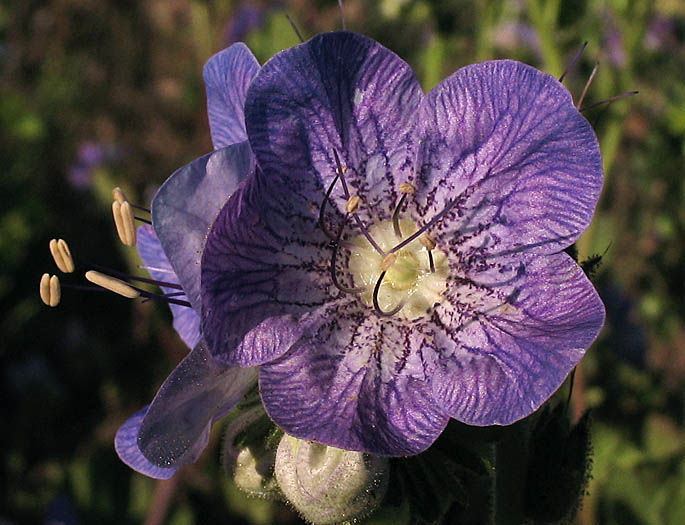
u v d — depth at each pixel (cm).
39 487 28
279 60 13
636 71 28
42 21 41
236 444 14
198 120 37
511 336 13
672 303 29
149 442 12
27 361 30
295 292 13
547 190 13
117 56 41
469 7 23
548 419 14
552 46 21
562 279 13
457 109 13
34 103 39
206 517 25
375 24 32
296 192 14
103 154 37
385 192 14
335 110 14
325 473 13
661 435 23
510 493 14
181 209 12
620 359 24
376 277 14
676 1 29
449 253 14
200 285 12
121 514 25
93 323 32
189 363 12
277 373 13
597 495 20
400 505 14
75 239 34
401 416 13
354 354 13
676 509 20
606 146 21
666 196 29
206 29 33
